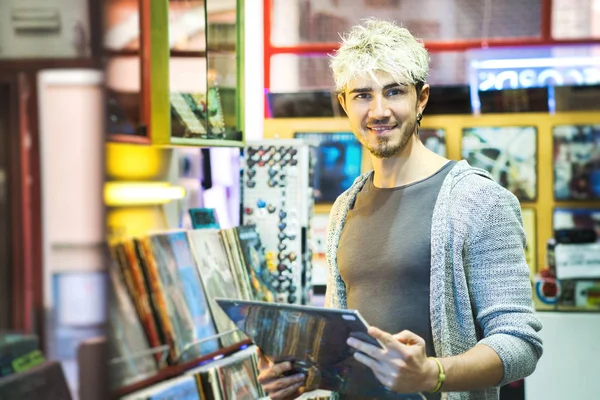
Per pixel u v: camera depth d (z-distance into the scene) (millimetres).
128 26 2303
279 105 5426
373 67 2027
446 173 2102
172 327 2236
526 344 1941
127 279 2131
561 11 5402
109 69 2273
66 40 2256
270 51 5562
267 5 5539
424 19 5562
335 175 5363
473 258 2004
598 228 5277
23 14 2258
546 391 4980
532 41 5445
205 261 2574
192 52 2549
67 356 2191
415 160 2146
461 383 1845
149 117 2322
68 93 2262
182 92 2492
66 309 2238
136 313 2131
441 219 2027
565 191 5305
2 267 2240
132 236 2326
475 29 5473
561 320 5023
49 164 2248
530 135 5348
